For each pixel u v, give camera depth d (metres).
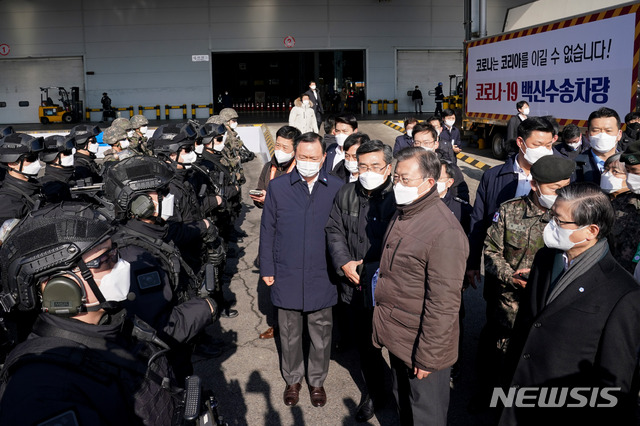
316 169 3.36
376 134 18.97
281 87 34.72
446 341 2.46
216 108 27.84
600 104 9.88
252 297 5.36
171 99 27.02
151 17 26.33
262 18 26.73
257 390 3.70
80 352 1.40
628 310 2.04
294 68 34.31
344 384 3.78
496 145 13.90
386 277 2.66
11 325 3.10
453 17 27.88
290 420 3.35
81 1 25.97
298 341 3.58
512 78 12.84
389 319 2.67
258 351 4.26
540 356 2.27
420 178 2.50
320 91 31.09
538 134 3.14
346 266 3.13
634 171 2.83
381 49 27.62
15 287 1.45
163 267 2.39
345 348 4.28
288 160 4.58
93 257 1.50
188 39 26.61
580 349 2.15
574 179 4.13
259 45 26.91
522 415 2.38
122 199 2.51
